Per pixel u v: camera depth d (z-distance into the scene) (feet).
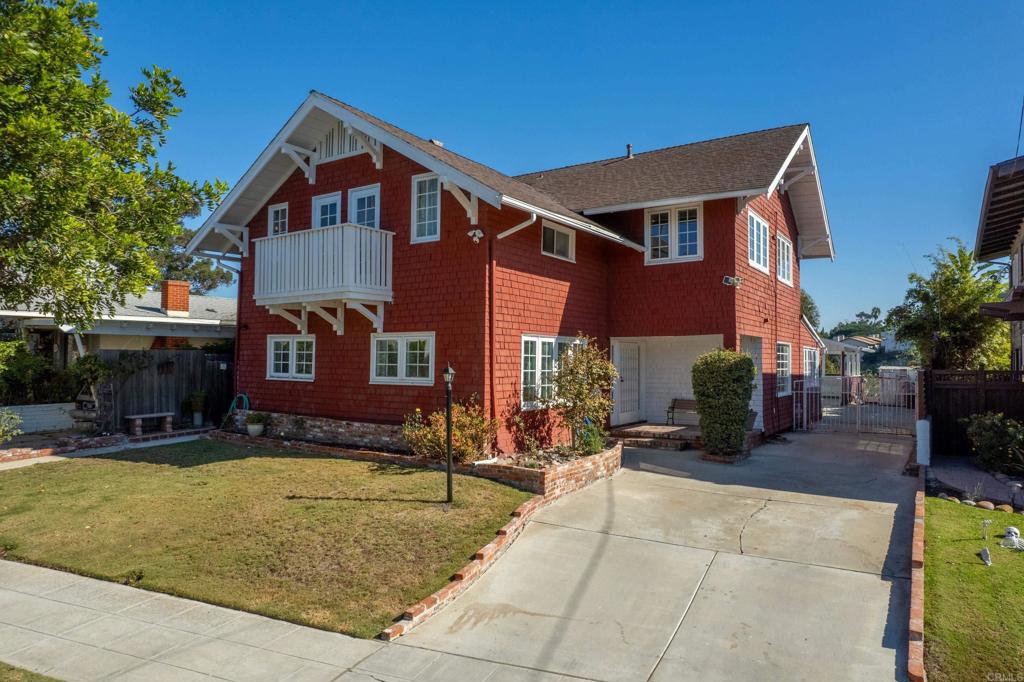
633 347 56.70
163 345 68.39
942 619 17.92
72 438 45.75
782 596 20.38
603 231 44.96
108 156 22.31
